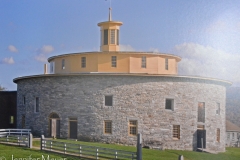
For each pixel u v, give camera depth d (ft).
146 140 139.13
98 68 151.12
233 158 130.62
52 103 148.77
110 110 140.26
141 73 139.23
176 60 160.04
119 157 108.68
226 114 150.41
